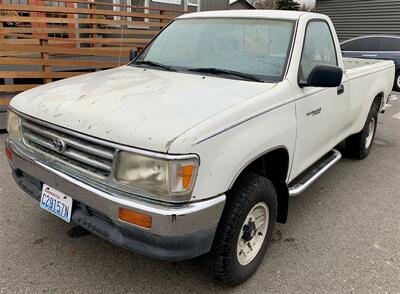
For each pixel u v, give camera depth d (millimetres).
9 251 3055
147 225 2156
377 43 11898
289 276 2941
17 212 3631
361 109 4758
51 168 2545
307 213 3961
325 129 3697
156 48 3863
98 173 2336
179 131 2150
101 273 2867
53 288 2688
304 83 3148
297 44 3240
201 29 3719
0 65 6348
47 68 6492
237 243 2590
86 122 2355
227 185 2338
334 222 3795
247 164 2492
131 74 3299
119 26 10789
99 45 9344
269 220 2936
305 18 3488
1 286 2672
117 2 10875
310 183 3494
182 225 2158
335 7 17875
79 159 2400
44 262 2951
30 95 2924
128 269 2928
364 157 5652
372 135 5695
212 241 2373
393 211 4086
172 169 2088
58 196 2588
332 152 4312
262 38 3357
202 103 2496
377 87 5129
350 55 12125
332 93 3686
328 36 3869
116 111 2375
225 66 3260
